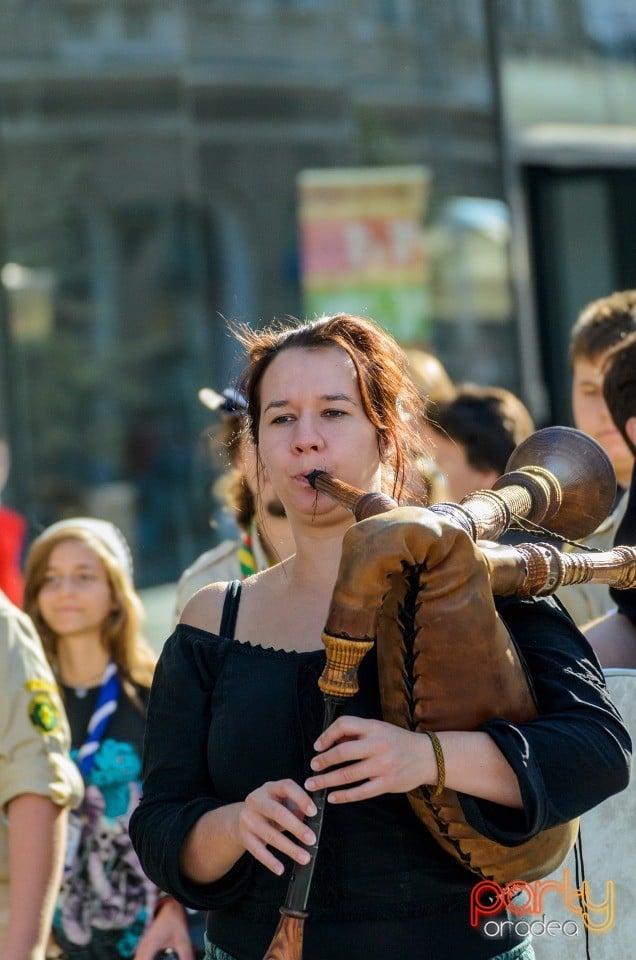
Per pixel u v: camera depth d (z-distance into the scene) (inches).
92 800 352.5
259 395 216.2
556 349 963.3
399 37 1015.6
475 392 408.5
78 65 1093.8
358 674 198.8
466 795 186.2
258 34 1088.8
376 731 183.6
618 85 975.0
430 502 269.7
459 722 188.1
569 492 221.9
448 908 198.2
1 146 1077.8
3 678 285.4
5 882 282.8
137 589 917.8
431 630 184.9
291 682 204.5
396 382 214.5
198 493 1018.1
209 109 1110.4
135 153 1114.1
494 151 953.5
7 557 586.2
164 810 209.2
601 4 967.6
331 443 206.4
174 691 213.8
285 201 1107.3
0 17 1067.9
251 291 1128.2
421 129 1003.9
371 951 194.9
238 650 211.3
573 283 966.4
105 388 1088.8
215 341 1125.7
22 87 1082.1
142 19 1101.7
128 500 1042.1
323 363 209.0
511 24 957.2
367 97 1046.4
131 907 344.2
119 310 1114.1
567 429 228.7
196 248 1124.5
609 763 189.9
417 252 821.2
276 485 211.2
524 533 243.3
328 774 183.3
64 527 383.9
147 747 217.3
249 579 222.1
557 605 207.0
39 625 378.6
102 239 1111.6
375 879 196.4
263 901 202.8
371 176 815.7
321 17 1059.3
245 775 203.9
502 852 190.9
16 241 1080.8
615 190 971.3
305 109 1080.2
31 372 1066.1
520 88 957.2
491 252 952.9
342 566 181.2
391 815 197.0
